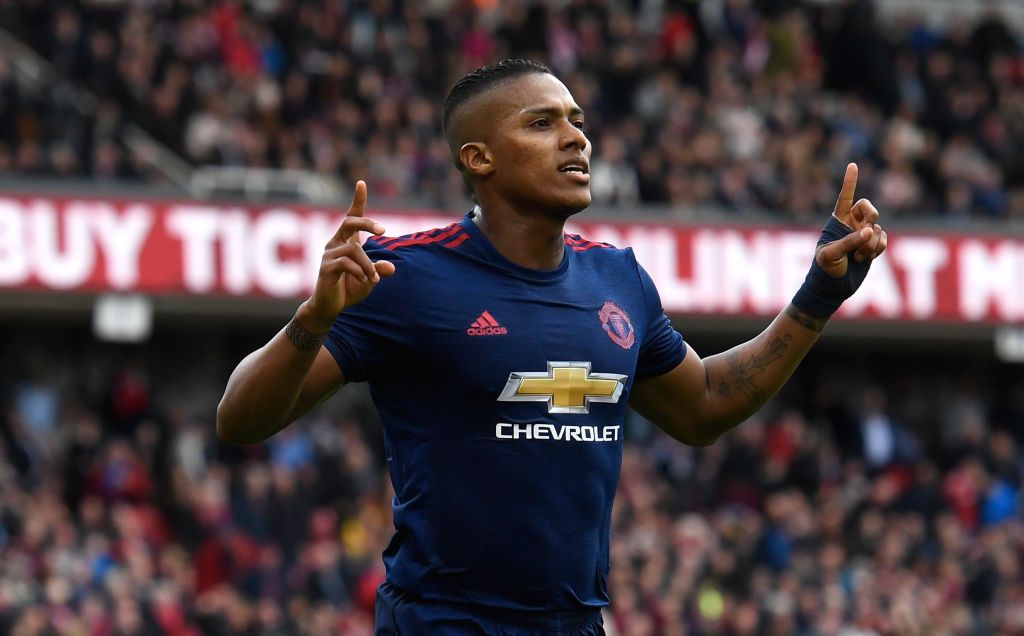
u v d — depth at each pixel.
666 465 57.62
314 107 63.91
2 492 47.47
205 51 63.84
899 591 53.00
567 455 13.58
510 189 13.78
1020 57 78.62
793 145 68.25
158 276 57.94
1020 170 74.50
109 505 51.53
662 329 14.71
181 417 55.75
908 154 72.56
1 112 58.38
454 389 13.50
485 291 13.70
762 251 64.38
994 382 73.00
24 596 42.00
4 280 56.25
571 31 70.44
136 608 43.53
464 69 67.50
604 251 14.57
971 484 60.53
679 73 71.38
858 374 71.19
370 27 68.38
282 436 55.47
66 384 61.44
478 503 13.46
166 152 61.19
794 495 56.56
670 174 64.88
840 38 75.88
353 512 52.75
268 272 58.91
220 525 50.25
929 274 66.94
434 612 13.55
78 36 62.66
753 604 50.19
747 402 14.91
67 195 57.28
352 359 13.63
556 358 13.62
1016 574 55.72
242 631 45.22
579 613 13.76
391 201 60.12
